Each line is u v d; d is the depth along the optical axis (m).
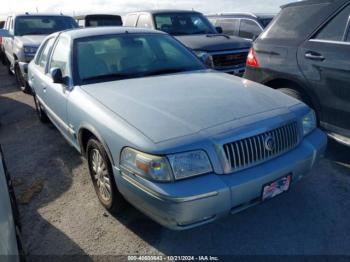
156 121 2.32
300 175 2.53
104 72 3.35
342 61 3.31
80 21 11.49
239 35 8.94
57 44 4.02
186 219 2.05
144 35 3.90
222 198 2.08
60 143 4.56
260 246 2.46
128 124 2.33
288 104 2.72
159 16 7.73
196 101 2.62
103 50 3.54
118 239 2.60
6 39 9.84
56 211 3.00
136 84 3.09
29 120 5.68
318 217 2.75
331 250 2.39
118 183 2.41
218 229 2.66
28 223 2.85
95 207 3.03
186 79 3.25
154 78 3.29
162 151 2.04
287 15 4.00
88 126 2.73
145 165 2.09
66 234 2.69
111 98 2.78
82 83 3.22
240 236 2.57
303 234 2.56
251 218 2.77
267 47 4.11
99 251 2.49
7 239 1.60
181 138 2.13
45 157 4.14
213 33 7.82
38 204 3.12
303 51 3.69
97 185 3.02
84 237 2.64
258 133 2.28
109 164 2.58
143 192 2.14
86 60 3.39
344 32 3.38
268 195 2.32
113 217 2.86
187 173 2.07
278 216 2.78
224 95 2.77
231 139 2.17
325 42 3.51
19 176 3.68
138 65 3.53
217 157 2.13
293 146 2.53
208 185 2.06
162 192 2.01
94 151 2.89
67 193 3.29
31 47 7.45
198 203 2.03
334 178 3.32
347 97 3.35
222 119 2.33
